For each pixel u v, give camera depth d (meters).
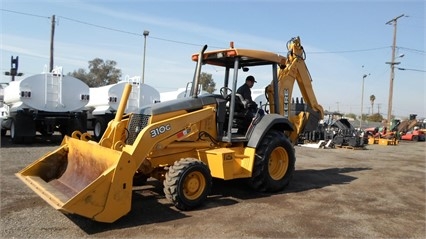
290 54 8.88
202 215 5.81
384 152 17.72
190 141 6.71
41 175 6.46
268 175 7.25
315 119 9.47
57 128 15.73
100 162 5.68
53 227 5.10
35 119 14.24
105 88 16.98
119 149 6.01
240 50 7.06
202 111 6.78
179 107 6.55
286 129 7.97
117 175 5.11
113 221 5.11
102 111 16.77
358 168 11.40
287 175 7.66
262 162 7.14
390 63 35.72
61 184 6.26
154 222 5.42
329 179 9.27
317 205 6.65
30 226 5.11
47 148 12.83
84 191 4.84
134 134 6.34
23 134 14.05
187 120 6.48
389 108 35.75
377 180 9.32
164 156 6.45
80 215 5.20
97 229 5.08
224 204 6.49
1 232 4.87
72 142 6.51
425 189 8.38
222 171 6.45
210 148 6.95
